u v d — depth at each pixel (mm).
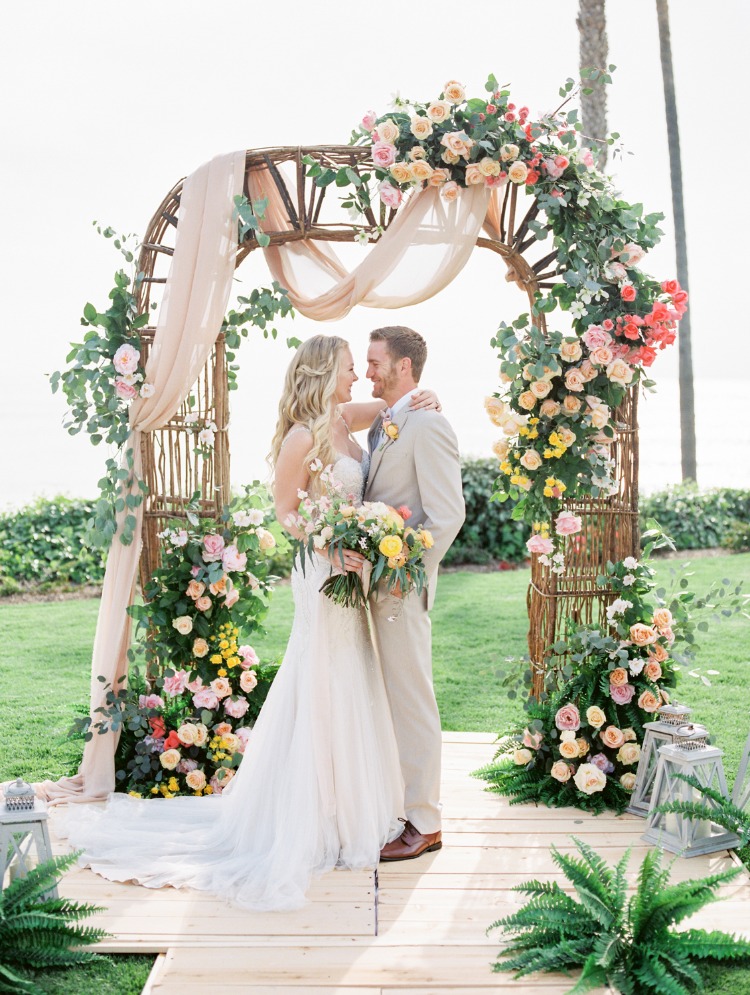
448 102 3361
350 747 3197
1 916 2568
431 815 3316
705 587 7691
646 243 3592
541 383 3525
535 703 3846
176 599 3820
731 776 4031
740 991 2504
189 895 2977
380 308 3523
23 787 2852
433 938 2746
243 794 3285
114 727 3734
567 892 2990
